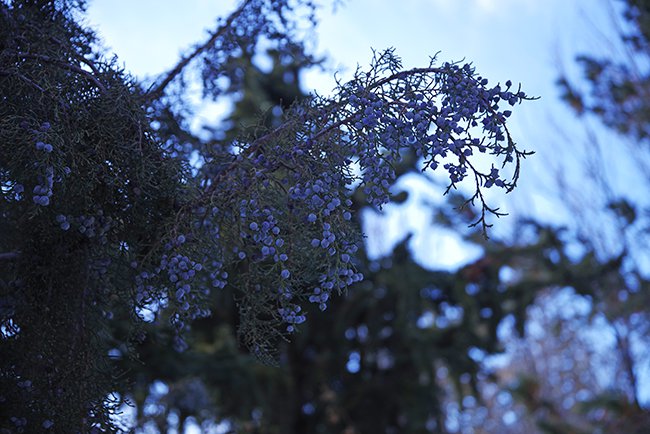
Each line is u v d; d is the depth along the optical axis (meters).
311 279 2.48
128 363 3.89
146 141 2.66
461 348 8.27
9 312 2.57
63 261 2.57
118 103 2.58
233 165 2.53
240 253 2.54
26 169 2.35
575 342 15.76
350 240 2.41
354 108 2.40
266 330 2.48
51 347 2.51
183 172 2.72
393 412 8.53
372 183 2.43
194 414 6.33
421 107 2.33
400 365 8.49
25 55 2.54
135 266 2.62
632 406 9.66
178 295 2.48
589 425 10.35
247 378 6.95
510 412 16.31
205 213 2.56
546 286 8.66
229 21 3.34
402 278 8.08
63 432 2.46
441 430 8.54
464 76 2.34
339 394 8.48
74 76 2.60
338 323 8.16
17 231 2.58
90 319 2.58
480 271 8.38
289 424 8.22
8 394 2.48
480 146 2.31
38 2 2.81
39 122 2.46
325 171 2.40
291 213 2.48
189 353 6.37
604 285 9.09
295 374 8.39
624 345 10.43
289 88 6.93
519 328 8.57
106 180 2.54
